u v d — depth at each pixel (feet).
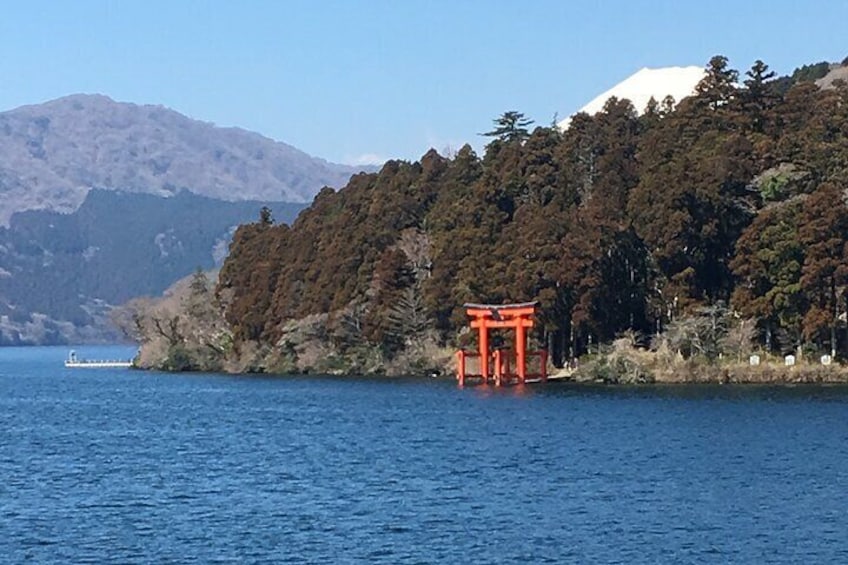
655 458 300.61
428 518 222.89
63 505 239.71
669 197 551.59
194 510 232.73
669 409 421.59
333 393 539.29
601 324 556.92
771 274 531.50
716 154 601.21
